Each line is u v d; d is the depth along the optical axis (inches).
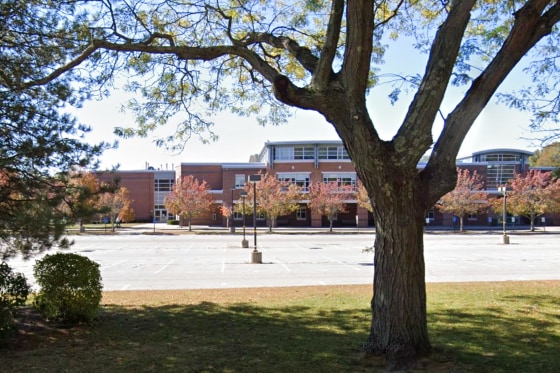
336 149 2209.6
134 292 439.8
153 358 227.0
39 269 289.1
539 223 2378.2
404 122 204.1
